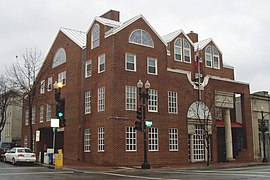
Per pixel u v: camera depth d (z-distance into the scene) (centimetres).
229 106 4119
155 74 3562
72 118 3766
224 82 4125
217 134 4166
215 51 4681
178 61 4191
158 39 3662
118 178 1942
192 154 3719
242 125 4234
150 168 2880
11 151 3197
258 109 4481
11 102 5422
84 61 3716
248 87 4356
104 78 3356
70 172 2423
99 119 3344
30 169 2586
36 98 4462
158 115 3500
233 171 2494
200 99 3869
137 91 3384
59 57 4222
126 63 3369
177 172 2488
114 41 3306
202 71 4434
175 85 3706
